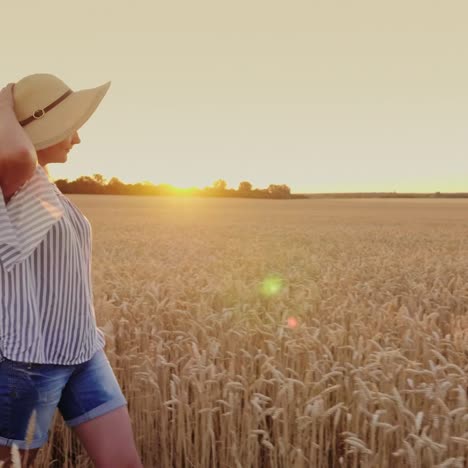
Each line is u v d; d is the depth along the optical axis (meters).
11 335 2.29
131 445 2.62
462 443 3.39
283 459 3.83
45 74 2.54
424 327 5.14
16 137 2.20
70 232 2.49
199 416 4.29
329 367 4.41
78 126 2.52
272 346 4.54
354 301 6.74
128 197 87.44
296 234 26.30
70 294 2.48
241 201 84.06
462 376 3.91
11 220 2.29
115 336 5.29
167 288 8.05
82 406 2.56
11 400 2.29
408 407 4.03
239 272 10.93
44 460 3.95
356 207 69.69
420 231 29.73
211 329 5.38
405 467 3.63
